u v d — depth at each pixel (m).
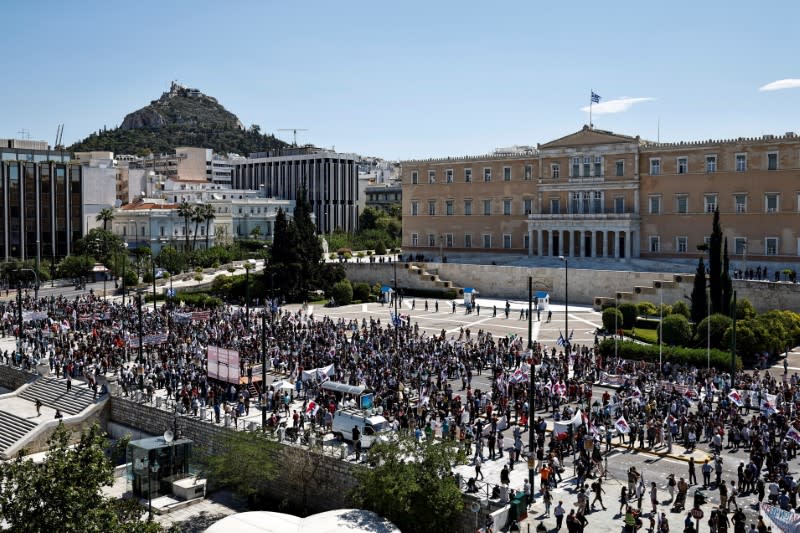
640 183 135.00
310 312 117.56
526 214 149.50
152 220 186.88
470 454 52.28
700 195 128.75
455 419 55.59
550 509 44.34
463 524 44.66
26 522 29.55
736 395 56.78
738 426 53.56
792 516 36.66
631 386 66.19
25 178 175.00
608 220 134.75
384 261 158.12
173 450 56.75
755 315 90.06
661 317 80.00
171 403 66.75
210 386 69.50
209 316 103.19
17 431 69.25
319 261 136.25
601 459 50.47
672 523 41.75
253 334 90.19
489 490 46.19
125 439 35.41
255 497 55.28
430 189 163.25
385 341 85.62
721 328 81.25
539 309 110.25
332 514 43.97
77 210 184.00
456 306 123.94
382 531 41.88
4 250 172.38
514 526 41.78
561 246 141.25
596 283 121.69
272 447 54.19
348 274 148.62
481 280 136.25
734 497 42.00
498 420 56.62
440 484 43.94
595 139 139.00
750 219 123.62
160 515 52.47
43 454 65.56
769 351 78.44
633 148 134.50
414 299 131.00
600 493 44.47
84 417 69.56
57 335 93.50
